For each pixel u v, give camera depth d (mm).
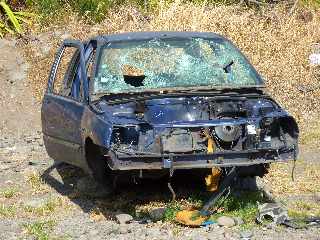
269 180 8891
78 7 17750
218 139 7160
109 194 8164
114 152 6902
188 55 8398
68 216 7637
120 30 16109
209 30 15578
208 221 7164
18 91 15047
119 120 7066
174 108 7395
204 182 8359
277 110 7434
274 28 16266
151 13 17062
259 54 15242
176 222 7188
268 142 7207
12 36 17297
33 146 11688
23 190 8859
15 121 13820
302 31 16844
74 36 16531
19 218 7668
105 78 7988
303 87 14586
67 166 9852
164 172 7602
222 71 8273
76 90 8523
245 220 7254
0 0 17828
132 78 8055
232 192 7762
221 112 7418
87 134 7508
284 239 6707
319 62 15609
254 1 17766
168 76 8141
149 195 8109
